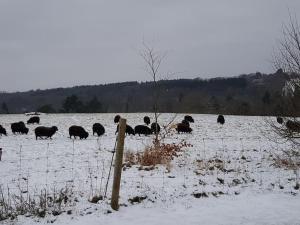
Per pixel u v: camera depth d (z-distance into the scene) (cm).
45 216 950
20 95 12200
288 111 1493
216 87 9319
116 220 931
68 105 8469
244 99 7112
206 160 1825
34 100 11969
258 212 1005
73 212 977
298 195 1177
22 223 903
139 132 3031
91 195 1120
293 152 1819
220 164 1703
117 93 10531
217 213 995
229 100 7581
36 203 1047
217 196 1155
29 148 2252
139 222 923
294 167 1625
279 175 1474
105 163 1742
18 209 983
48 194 1126
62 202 1051
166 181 1333
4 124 4062
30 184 1312
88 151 2136
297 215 982
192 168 1630
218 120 4056
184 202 1086
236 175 1469
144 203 1068
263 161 1833
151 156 1681
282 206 1057
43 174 1490
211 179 1390
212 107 6894
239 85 8869
